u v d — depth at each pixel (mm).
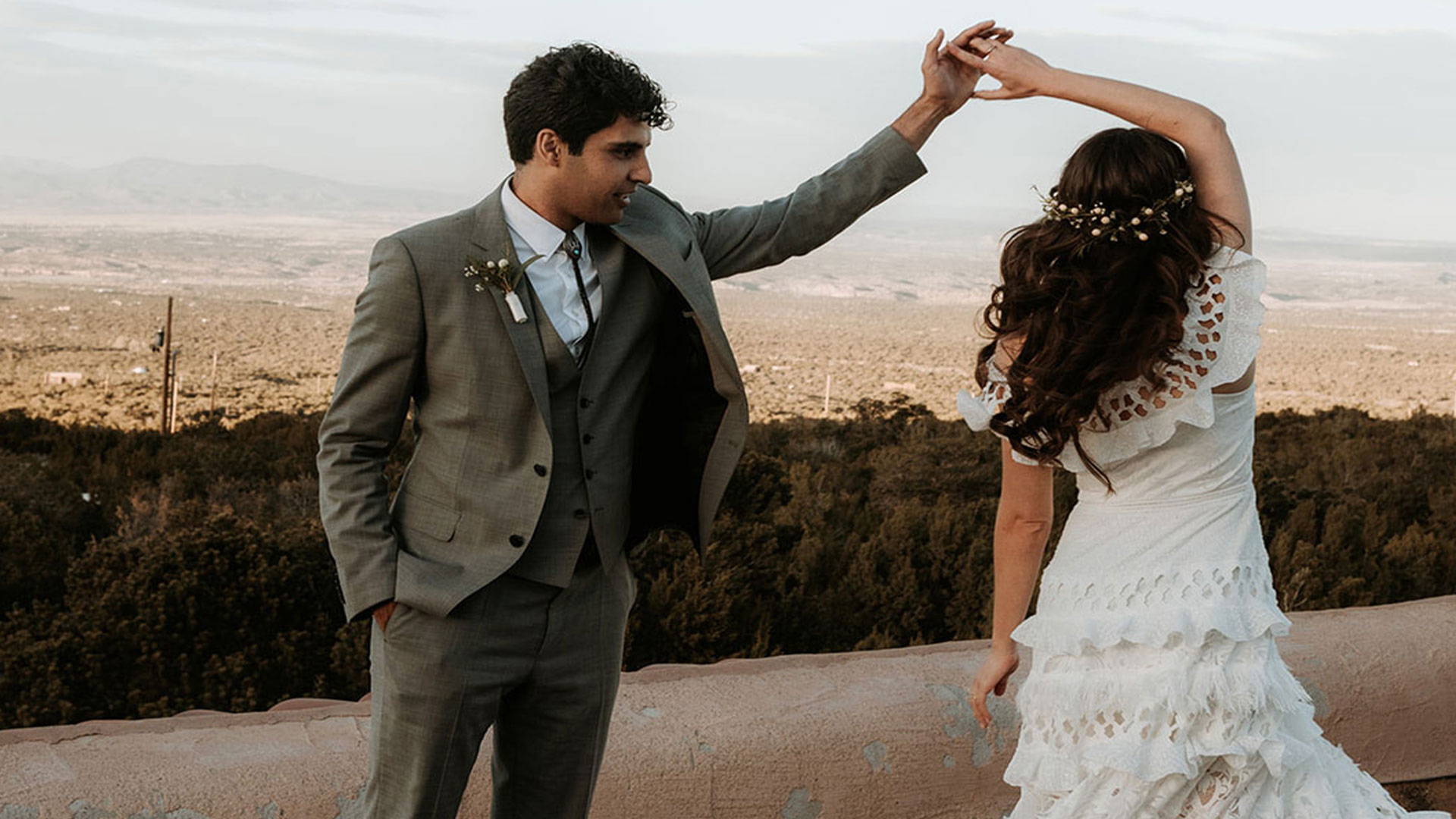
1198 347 1599
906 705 2350
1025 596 1801
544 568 1857
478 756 2145
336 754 2068
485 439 1829
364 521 1813
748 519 7020
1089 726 1681
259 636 5809
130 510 8781
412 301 1792
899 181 2125
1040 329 1605
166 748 2066
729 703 2332
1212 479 1658
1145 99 1750
